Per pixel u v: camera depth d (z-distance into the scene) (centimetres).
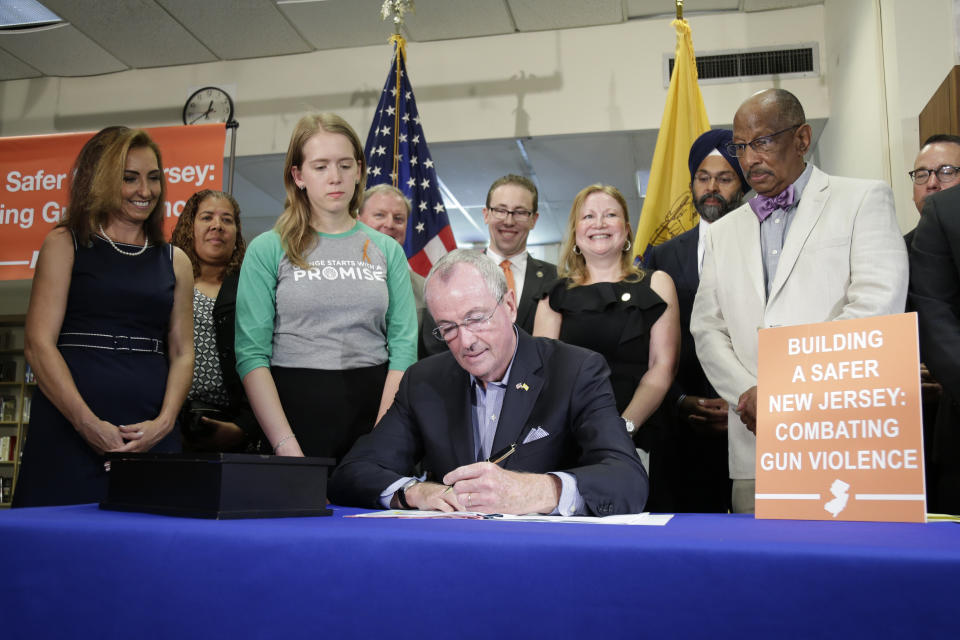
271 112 625
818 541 78
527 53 599
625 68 583
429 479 181
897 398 116
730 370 211
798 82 560
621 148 616
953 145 272
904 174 386
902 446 113
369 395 224
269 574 84
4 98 666
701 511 259
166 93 646
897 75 391
